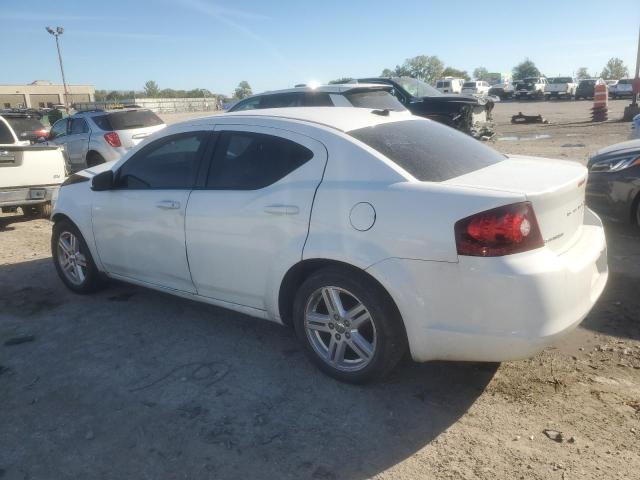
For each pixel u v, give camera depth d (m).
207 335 4.25
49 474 2.78
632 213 6.07
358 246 3.17
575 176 3.28
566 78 46.03
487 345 2.93
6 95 85.50
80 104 43.91
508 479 2.64
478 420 3.09
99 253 4.79
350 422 3.12
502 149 13.84
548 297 2.83
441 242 2.93
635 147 6.20
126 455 2.90
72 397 3.45
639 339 3.88
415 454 2.84
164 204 4.11
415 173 3.23
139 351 4.02
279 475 2.72
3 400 3.44
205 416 3.21
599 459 2.74
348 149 3.37
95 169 5.25
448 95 13.80
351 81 14.70
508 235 2.82
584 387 3.35
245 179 3.76
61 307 4.89
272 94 10.29
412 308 3.05
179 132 4.23
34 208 9.39
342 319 3.39
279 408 3.27
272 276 3.59
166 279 4.34
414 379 3.52
